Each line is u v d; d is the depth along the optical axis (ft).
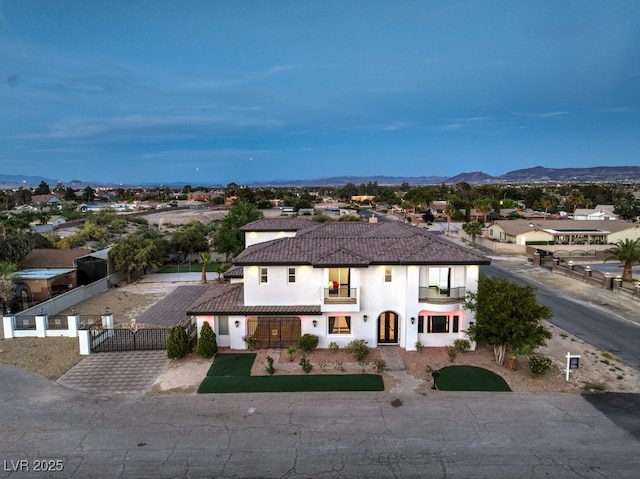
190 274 150.61
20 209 355.56
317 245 82.64
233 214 162.61
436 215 352.90
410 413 57.26
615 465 46.29
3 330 89.81
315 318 78.84
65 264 124.67
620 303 112.16
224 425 54.60
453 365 72.13
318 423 54.95
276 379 67.36
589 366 72.33
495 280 76.59
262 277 78.74
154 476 44.96
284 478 44.68
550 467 46.06
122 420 55.88
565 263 156.97
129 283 136.05
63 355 76.89
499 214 319.06
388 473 45.37
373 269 78.18
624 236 194.70
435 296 78.69
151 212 336.08
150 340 82.89
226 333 80.23
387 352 77.41
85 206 382.63
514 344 66.95
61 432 53.11
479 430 53.11
